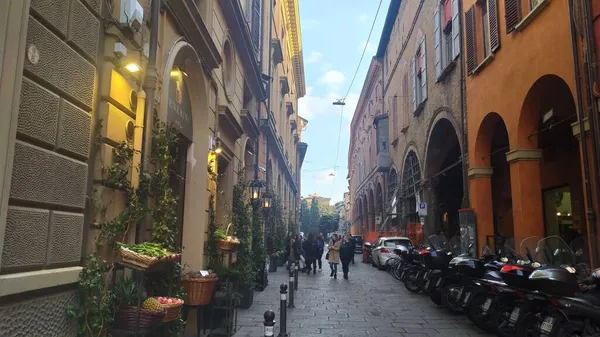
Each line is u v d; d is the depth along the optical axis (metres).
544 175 15.78
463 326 9.20
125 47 5.17
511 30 12.12
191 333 7.82
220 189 12.20
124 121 5.29
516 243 11.09
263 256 14.70
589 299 6.20
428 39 21.14
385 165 32.31
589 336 5.75
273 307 11.38
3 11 3.24
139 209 5.45
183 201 8.91
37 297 3.70
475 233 14.55
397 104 29.53
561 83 10.61
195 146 9.09
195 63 8.33
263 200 16.78
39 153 3.72
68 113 4.14
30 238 3.59
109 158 4.91
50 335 3.86
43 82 3.78
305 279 18.50
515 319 7.09
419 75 23.48
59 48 4.00
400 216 27.41
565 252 7.22
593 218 8.35
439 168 21.34
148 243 5.38
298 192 48.31
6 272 3.33
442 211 24.27
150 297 5.36
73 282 4.19
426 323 9.49
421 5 22.56
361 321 9.68
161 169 6.12
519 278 7.12
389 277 19.34
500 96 12.93
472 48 15.19
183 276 7.05
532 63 11.01
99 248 4.72
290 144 37.12
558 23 9.81
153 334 5.48
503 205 18.66
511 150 12.08
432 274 11.36
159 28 6.65
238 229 12.12
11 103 3.30
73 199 4.23
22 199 3.51
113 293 4.82
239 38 12.59
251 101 16.69
